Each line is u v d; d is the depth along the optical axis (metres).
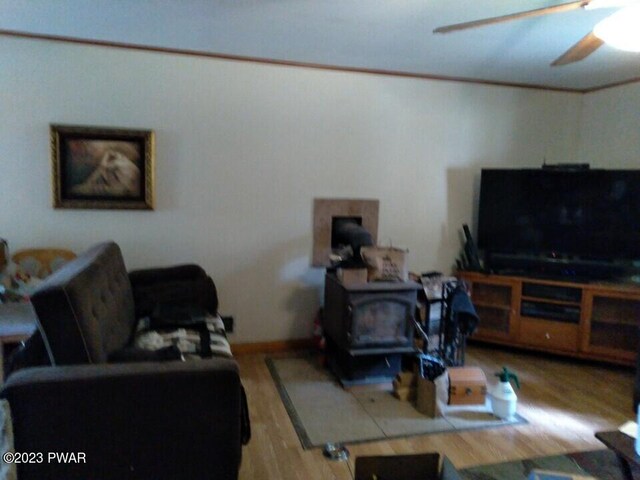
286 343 3.75
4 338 2.47
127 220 3.29
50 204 3.12
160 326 2.59
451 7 2.37
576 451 2.34
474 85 3.97
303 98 3.57
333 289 3.24
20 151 3.04
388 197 3.87
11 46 2.94
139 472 1.57
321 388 3.06
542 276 3.66
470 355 3.74
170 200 3.37
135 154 3.22
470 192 4.07
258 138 3.51
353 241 3.24
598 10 2.35
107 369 1.54
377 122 3.76
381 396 2.96
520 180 3.79
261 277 3.63
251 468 2.17
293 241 3.68
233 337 3.63
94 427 1.51
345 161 3.73
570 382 3.24
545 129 4.20
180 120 3.32
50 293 1.63
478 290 3.85
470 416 2.72
